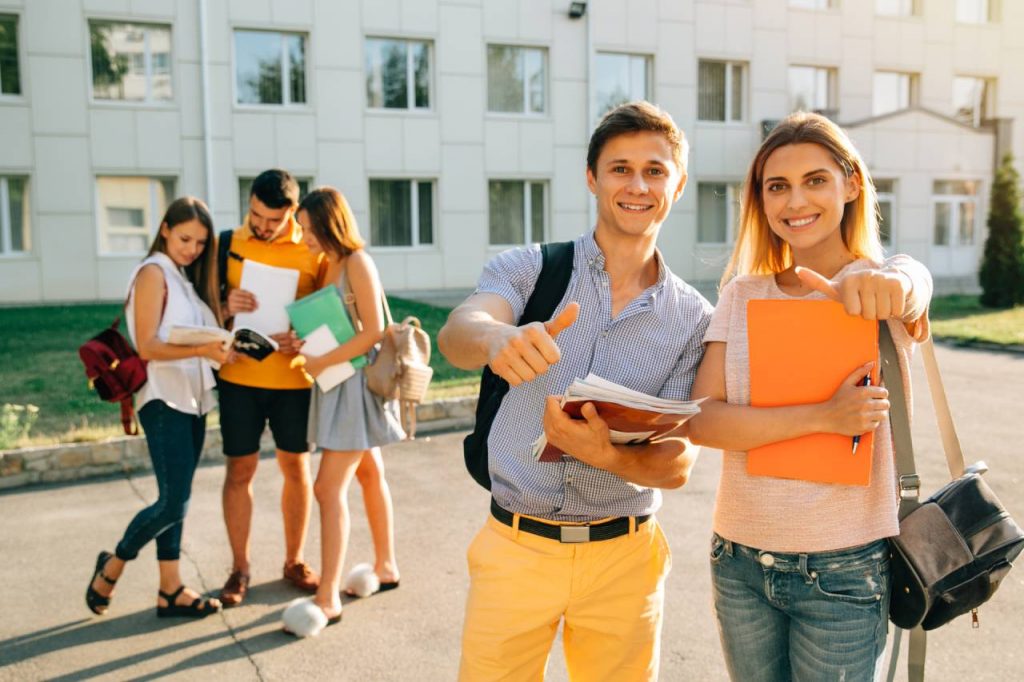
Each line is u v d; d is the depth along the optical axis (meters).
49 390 7.98
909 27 21.98
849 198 1.92
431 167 17.83
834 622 1.80
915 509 1.82
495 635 1.99
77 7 15.38
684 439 1.98
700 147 19.97
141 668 3.19
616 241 2.00
